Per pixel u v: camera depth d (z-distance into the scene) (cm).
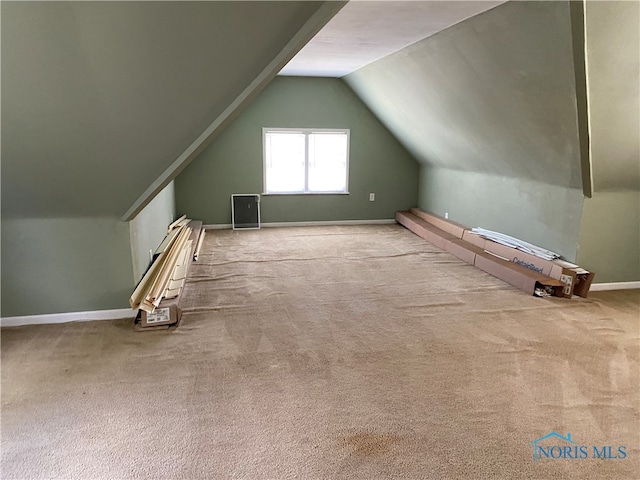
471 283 437
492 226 536
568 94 302
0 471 189
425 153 656
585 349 299
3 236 320
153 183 299
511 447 207
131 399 242
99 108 232
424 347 302
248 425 221
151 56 207
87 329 329
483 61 346
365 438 212
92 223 331
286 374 268
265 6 188
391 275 461
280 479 187
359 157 714
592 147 347
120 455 199
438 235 588
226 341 310
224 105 245
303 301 386
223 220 689
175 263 425
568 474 191
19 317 335
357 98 692
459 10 290
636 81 293
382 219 743
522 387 255
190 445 206
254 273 464
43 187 292
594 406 238
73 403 237
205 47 207
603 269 414
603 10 243
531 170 444
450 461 198
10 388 251
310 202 714
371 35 370
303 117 682
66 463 194
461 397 245
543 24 264
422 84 468
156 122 249
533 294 402
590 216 397
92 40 194
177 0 180
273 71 228
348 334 322
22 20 180
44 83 212
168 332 323
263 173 685
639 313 360
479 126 447
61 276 335
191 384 256
